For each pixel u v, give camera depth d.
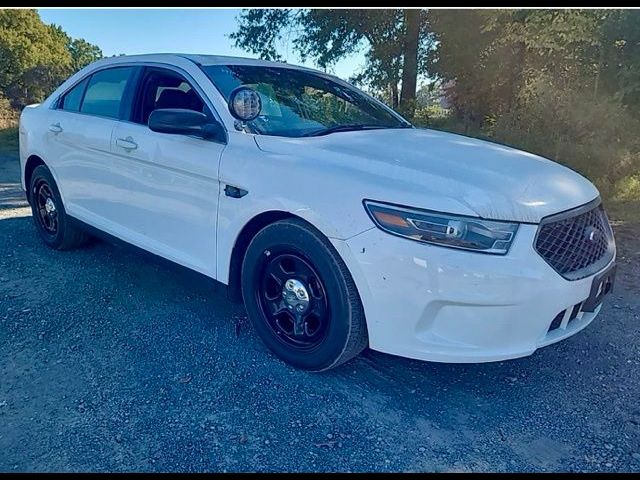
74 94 4.24
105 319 3.33
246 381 2.69
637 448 2.27
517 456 2.22
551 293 2.32
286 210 2.61
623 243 5.13
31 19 37.91
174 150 3.13
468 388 2.70
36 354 2.91
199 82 3.23
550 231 2.38
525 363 2.94
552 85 8.34
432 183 2.40
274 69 3.65
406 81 15.82
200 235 3.09
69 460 2.14
